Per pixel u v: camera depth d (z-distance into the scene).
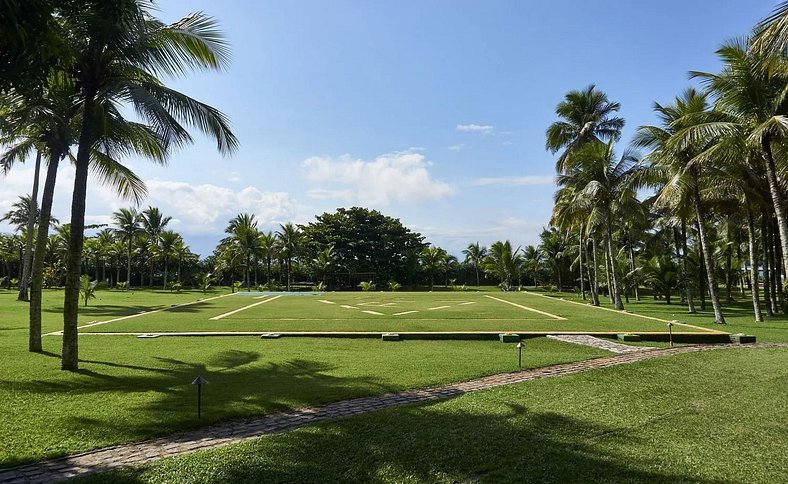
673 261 29.17
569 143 29.77
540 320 17.36
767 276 22.02
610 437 5.19
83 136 9.12
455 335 13.02
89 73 8.91
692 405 6.49
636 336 12.86
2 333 13.80
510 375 8.57
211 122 9.41
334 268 56.91
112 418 5.82
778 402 6.66
